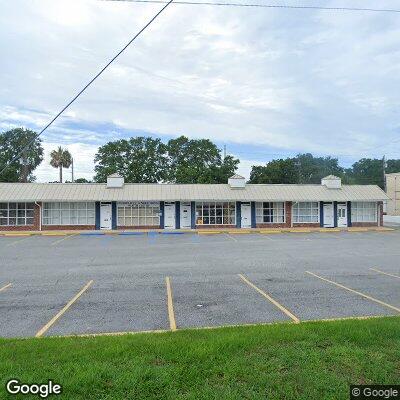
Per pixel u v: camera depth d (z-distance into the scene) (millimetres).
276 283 11969
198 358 5371
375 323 6973
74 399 4344
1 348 5844
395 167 91812
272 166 71375
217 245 23406
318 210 37000
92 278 13141
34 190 34281
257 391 4551
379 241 25578
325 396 4457
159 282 12273
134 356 5441
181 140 65375
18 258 18328
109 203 34562
